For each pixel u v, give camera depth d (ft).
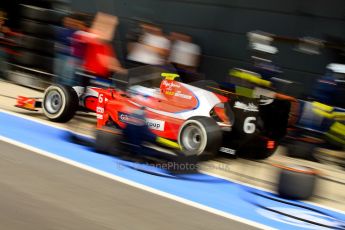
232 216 21.81
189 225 19.93
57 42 44.80
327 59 41.45
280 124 32.14
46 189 21.53
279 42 44.01
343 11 40.91
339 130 34.22
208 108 30.32
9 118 34.99
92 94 34.71
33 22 48.21
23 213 18.69
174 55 43.78
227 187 26.30
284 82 37.88
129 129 29.32
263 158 32.99
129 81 31.81
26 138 29.99
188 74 42.80
